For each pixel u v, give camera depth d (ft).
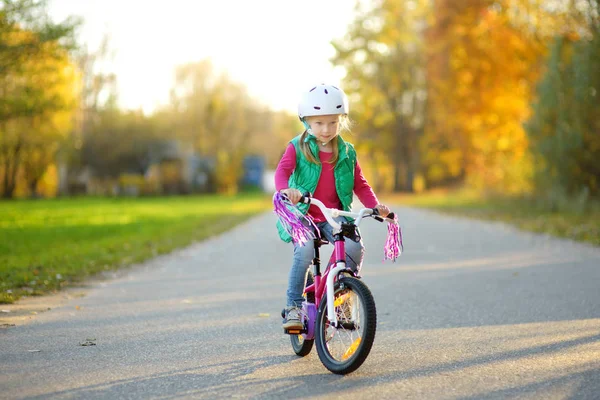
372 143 272.51
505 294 40.40
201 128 347.97
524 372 23.39
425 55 234.58
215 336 30.14
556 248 65.16
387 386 22.06
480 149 195.31
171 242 77.05
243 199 270.87
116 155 303.68
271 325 32.55
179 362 25.54
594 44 99.66
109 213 146.72
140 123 314.55
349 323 23.45
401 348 27.48
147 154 324.60
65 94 144.25
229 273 52.31
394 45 266.77
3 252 63.62
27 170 279.69
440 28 181.98
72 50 103.30
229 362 25.54
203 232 92.02
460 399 20.52
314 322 25.21
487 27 166.40
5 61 97.66
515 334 29.58
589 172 104.01
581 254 59.52
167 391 21.76
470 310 35.65
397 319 33.73
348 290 23.93
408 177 273.54
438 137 241.55
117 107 304.50
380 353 26.71
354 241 24.41
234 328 31.86
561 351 26.25
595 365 24.08
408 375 23.35
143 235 86.12
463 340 28.66
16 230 93.35
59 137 247.29
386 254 25.54
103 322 33.37
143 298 40.78
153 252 65.92
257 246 75.15
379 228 96.89
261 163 425.69
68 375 23.68
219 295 41.78
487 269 51.80
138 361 25.67
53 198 274.36
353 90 269.23
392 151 274.36
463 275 48.83
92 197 289.94
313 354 26.78
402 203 195.62
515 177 144.56
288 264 57.82
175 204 208.64
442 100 204.74
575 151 101.71
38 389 21.98
